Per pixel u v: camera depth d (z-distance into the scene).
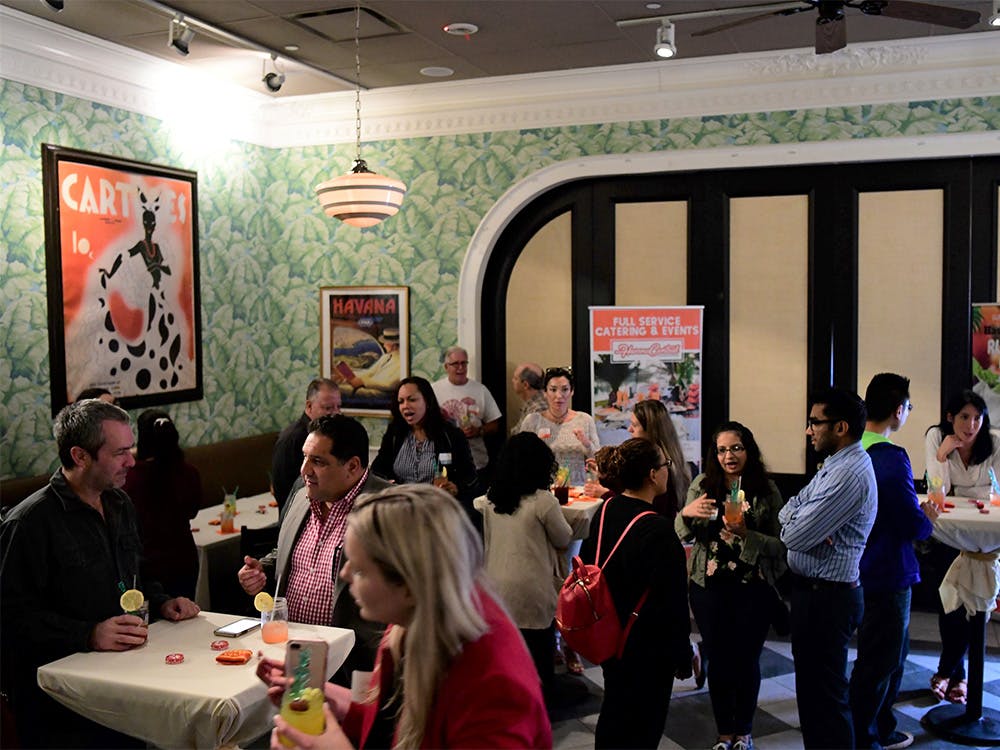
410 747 1.54
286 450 4.87
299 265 7.37
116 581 2.94
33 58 5.20
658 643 2.87
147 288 6.07
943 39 5.49
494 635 1.55
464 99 6.68
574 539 4.67
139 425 4.21
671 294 6.45
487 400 6.61
